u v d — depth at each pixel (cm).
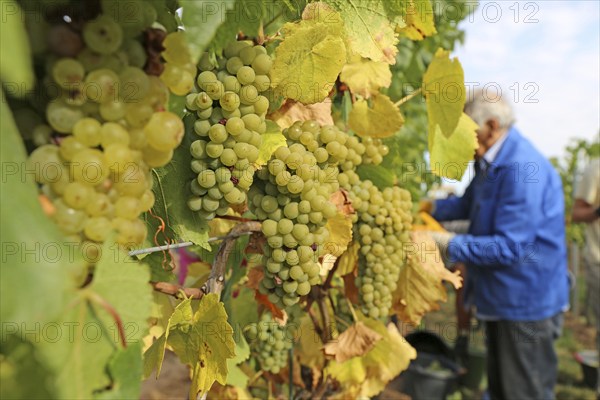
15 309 45
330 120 114
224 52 86
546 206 301
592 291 412
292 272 96
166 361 279
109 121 61
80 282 56
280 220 95
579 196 405
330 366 153
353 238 137
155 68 65
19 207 48
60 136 59
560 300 312
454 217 369
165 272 110
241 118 86
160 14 70
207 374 96
